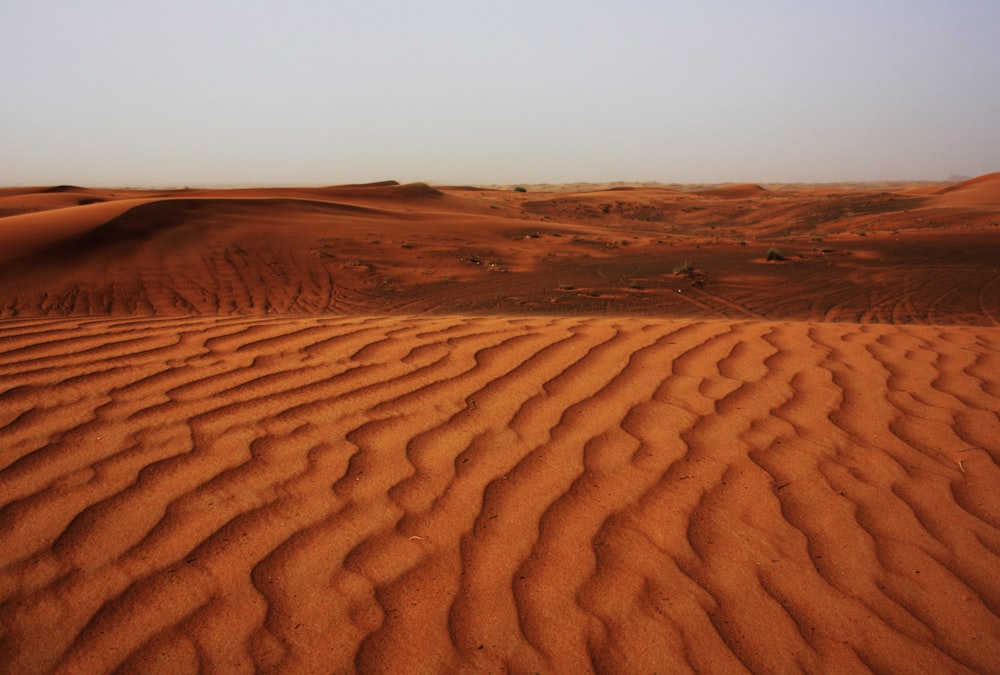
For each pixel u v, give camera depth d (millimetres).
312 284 19859
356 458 3391
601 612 2363
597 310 16812
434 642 2197
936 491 3223
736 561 2672
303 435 3625
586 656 2172
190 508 2877
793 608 2416
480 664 2119
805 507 3068
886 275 21344
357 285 20047
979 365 5191
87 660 2070
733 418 4039
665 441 3703
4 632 2162
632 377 4723
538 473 3311
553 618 2328
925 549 2773
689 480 3283
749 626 2326
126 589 2373
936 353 5539
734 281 20984
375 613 2314
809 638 2279
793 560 2686
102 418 3717
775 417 4070
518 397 4293
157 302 17016
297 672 2061
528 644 2209
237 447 3445
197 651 2123
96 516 2787
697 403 4266
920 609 2426
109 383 4250
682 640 2252
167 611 2281
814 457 3551
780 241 31984
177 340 5301
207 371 4574
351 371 4695
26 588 2355
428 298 18594
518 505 3018
